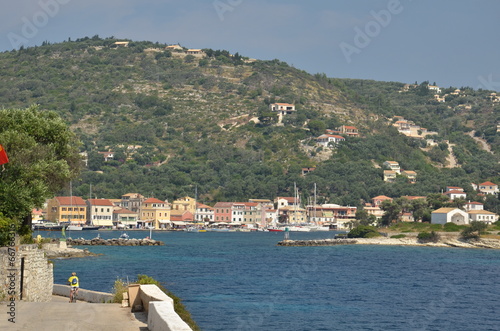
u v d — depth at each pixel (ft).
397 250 612.70
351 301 270.87
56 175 198.70
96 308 117.91
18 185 181.06
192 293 280.51
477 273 403.95
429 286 331.36
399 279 360.07
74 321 102.12
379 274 384.47
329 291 300.40
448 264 464.65
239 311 235.40
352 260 483.51
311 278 353.31
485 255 559.38
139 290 115.96
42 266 160.76
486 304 273.54
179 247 616.80
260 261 460.14
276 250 590.96
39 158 195.11
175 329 80.94
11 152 188.55
